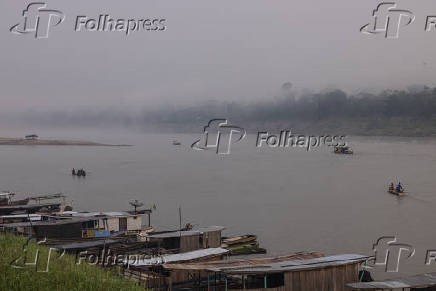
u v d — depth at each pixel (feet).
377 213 250.16
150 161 631.97
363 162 549.13
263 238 195.62
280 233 204.74
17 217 159.84
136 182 392.27
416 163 529.45
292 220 232.53
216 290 107.34
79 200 295.07
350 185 362.74
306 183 377.30
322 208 266.36
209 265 105.60
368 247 181.16
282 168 501.15
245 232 207.41
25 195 313.32
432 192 323.57
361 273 116.78
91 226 154.10
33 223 140.56
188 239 140.77
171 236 138.21
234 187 358.02
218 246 148.46
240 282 110.11
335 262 106.22
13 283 78.38
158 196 312.50
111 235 150.71
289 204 279.90
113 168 529.04
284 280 100.68
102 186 364.58
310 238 195.72
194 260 112.98
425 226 218.59
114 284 84.17
